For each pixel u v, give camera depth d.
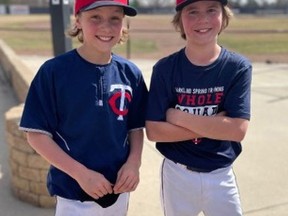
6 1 82.31
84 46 2.10
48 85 2.04
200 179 2.38
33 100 2.06
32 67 12.20
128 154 2.21
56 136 2.10
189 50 2.30
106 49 2.07
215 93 2.30
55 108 2.06
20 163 3.63
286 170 4.45
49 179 2.21
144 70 11.96
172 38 25.20
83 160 2.07
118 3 2.04
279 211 3.55
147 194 3.83
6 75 10.20
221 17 2.31
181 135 2.33
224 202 2.41
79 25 2.15
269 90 8.85
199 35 2.25
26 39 24.14
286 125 6.21
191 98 2.31
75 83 2.04
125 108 2.15
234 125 2.29
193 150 2.36
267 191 3.93
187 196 2.42
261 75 11.09
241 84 2.29
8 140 3.73
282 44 21.62
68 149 2.07
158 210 3.54
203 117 2.29
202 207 2.45
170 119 2.33
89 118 2.04
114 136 2.11
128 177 2.11
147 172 4.32
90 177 2.02
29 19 44.97
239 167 4.52
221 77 2.28
